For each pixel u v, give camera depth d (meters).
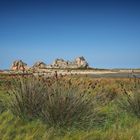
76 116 8.13
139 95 9.91
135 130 7.79
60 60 121.81
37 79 9.59
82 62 124.19
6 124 7.70
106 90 15.13
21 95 8.84
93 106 8.88
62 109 8.05
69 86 8.95
